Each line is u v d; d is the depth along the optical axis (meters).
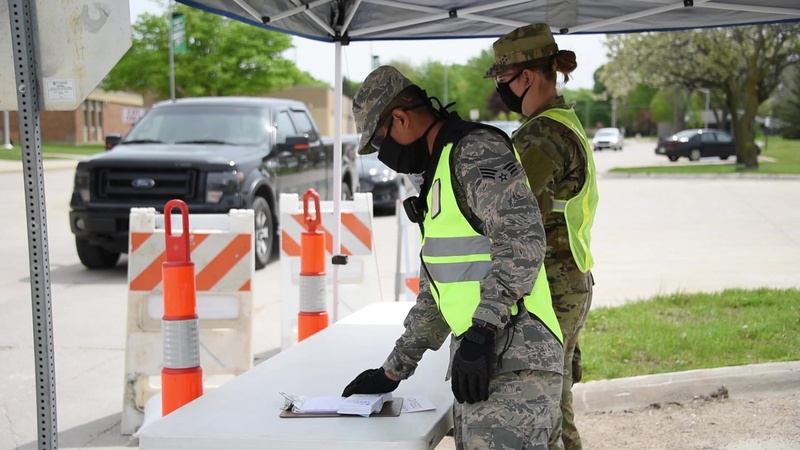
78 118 53.78
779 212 16.28
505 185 2.43
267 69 39.19
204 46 39.06
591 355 6.09
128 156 9.84
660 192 21.38
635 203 18.59
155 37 39.16
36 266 2.97
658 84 32.06
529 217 2.42
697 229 14.11
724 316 7.23
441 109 2.68
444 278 2.59
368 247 6.64
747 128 29.72
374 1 4.71
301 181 11.64
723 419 5.08
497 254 2.42
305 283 4.91
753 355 6.00
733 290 8.34
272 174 10.56
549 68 3.31
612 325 6.99
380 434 2.60
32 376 6.38
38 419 3.03
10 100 2.94
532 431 2.52
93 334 7.55
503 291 2.39
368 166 15.63
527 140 3.17
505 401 2.50
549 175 3.13
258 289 9.44
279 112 11.49
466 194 2.50
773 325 6.77
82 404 5.77
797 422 4.96
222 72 38.62
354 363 3.51
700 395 5.44
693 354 6.09
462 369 2.39
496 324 2.38
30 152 2.93
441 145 2.57
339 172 5.27
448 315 2.59
